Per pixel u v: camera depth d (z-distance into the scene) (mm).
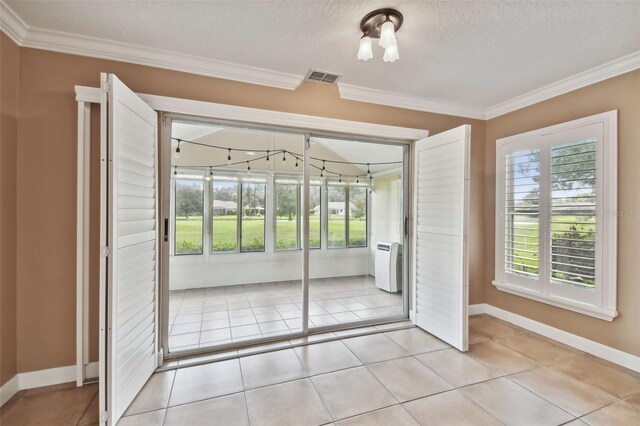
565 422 1692
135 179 1902
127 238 1796
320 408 1812
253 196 4625
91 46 2096
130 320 1832
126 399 1778
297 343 2699
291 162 4402
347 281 4707
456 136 2602
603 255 2381
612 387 2031
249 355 2482
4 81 1841
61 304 2076
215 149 4266
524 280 3020
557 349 2598
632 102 2254
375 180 4660
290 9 1750
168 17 1836
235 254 4582
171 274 4164
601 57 2268
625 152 2293
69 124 2082
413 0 1648
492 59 2316
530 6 1688
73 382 2086
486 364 2340
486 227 3490
